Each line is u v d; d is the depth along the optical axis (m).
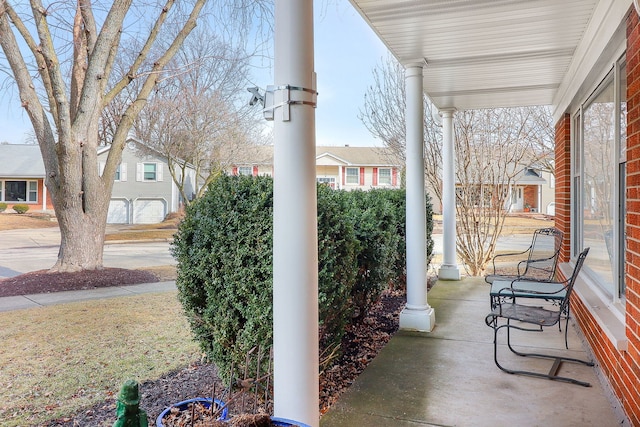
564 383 3.02
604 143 3.68
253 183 2.64
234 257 2.52
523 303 5.16
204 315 2.68
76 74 7.83
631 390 2.38
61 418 2.66
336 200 3.17
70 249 7.47
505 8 3.23
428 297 5.74
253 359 2.50
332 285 2.79
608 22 2.97
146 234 13.81
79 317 4.76
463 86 5.41
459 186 8.42
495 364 3.37
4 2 6.46
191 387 3.09
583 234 4.68
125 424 1.48
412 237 4.30
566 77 4.88
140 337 4.15
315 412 2.03
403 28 3.59
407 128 4.33
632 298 2.39
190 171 14.62
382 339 4.18
